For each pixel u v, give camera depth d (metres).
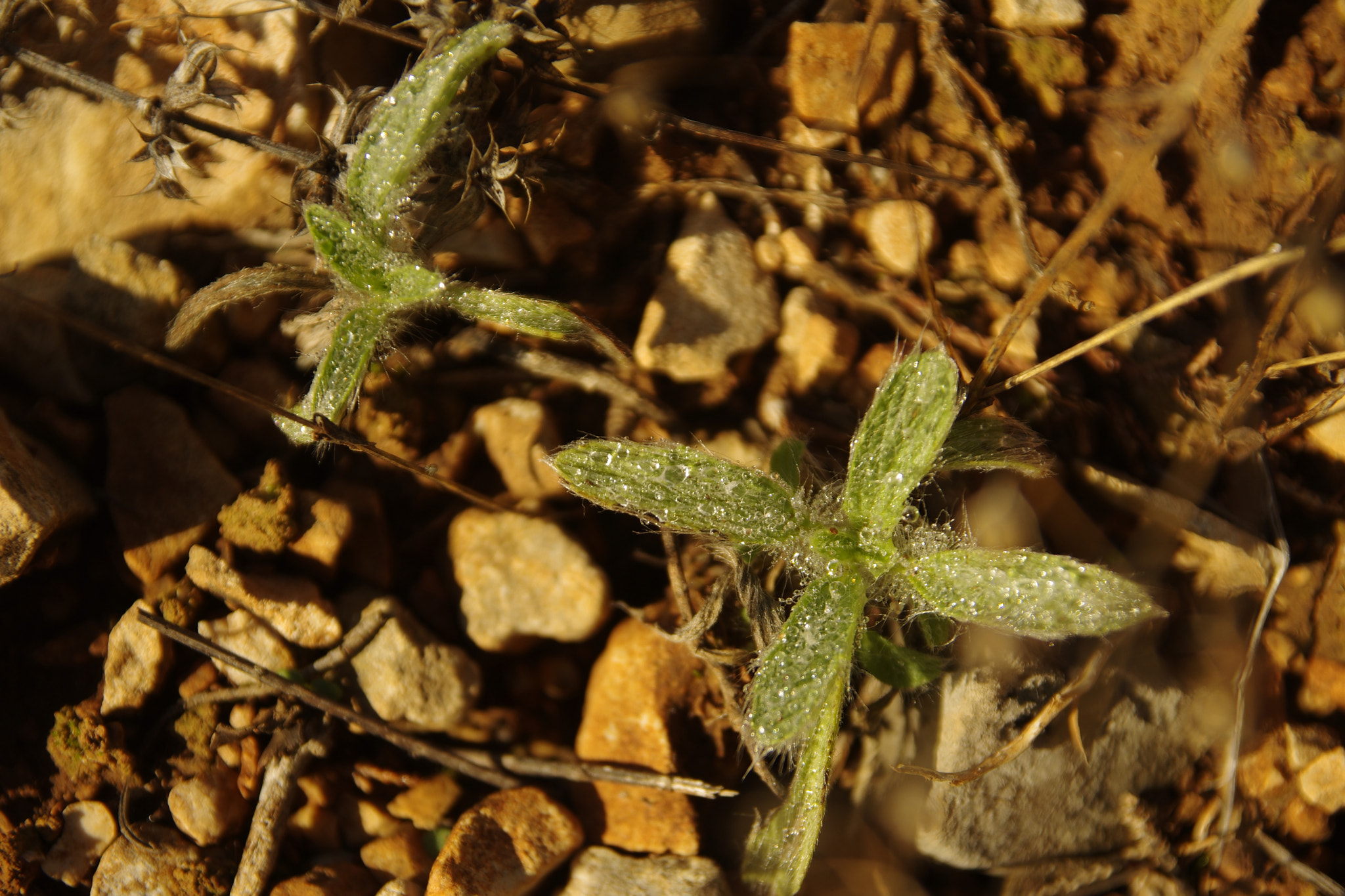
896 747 0.34
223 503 0.34
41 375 0.35
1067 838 0.34
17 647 0.34
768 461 0.35
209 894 0.34
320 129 0.35
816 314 0.35
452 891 0.33
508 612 0.34
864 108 0.36
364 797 0.34
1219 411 0.35
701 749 0.34
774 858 0.33
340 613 0.34
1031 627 0.32
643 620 0.34
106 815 0.34
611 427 0.35
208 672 0.34
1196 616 0.35
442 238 0.34
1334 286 0.36
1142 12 0.37
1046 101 0.36
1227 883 0.35
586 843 0.34
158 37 0.35
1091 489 0.35
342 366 0.33
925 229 0.36
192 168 0.35
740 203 0.36
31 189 0.35
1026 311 0.33
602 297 0.35
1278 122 0.37
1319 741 0.35
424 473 0.34
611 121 0.36
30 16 0.35
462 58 0.33
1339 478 0.36
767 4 0.37
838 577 0.33
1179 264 0.36
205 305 0.34
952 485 0.34
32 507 0.33
